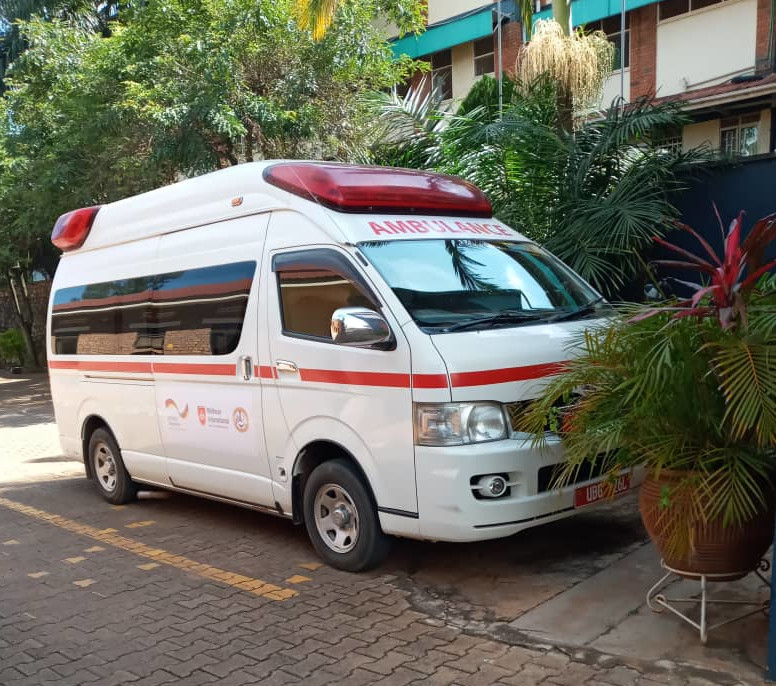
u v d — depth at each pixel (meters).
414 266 5.11
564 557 5.20
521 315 5.12
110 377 7.20
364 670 3.90
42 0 19.58
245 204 5.83
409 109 10.48
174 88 12.01
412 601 4.70
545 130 8.59
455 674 3.79
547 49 9.12
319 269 5.16
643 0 14.44
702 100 12.32
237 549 5.95
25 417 14.91
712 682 3.51
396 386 4.62
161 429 6.58
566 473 4.13
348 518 5.12
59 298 8.06
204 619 4.67
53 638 4.55
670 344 3.58
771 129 12.74
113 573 5.62
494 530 4.45
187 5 12.60
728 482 3.53
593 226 7.89
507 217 8.57
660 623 4.11
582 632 4.11
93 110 13.52
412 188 5.67
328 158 13.45
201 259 6.13
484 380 4.51
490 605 4.56
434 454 4.45
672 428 3.71
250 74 13.02
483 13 16.81
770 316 3.55
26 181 16.06
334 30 12.72
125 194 14.89
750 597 4.30
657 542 3.87
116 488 7.49
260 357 5.50
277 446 5.45
